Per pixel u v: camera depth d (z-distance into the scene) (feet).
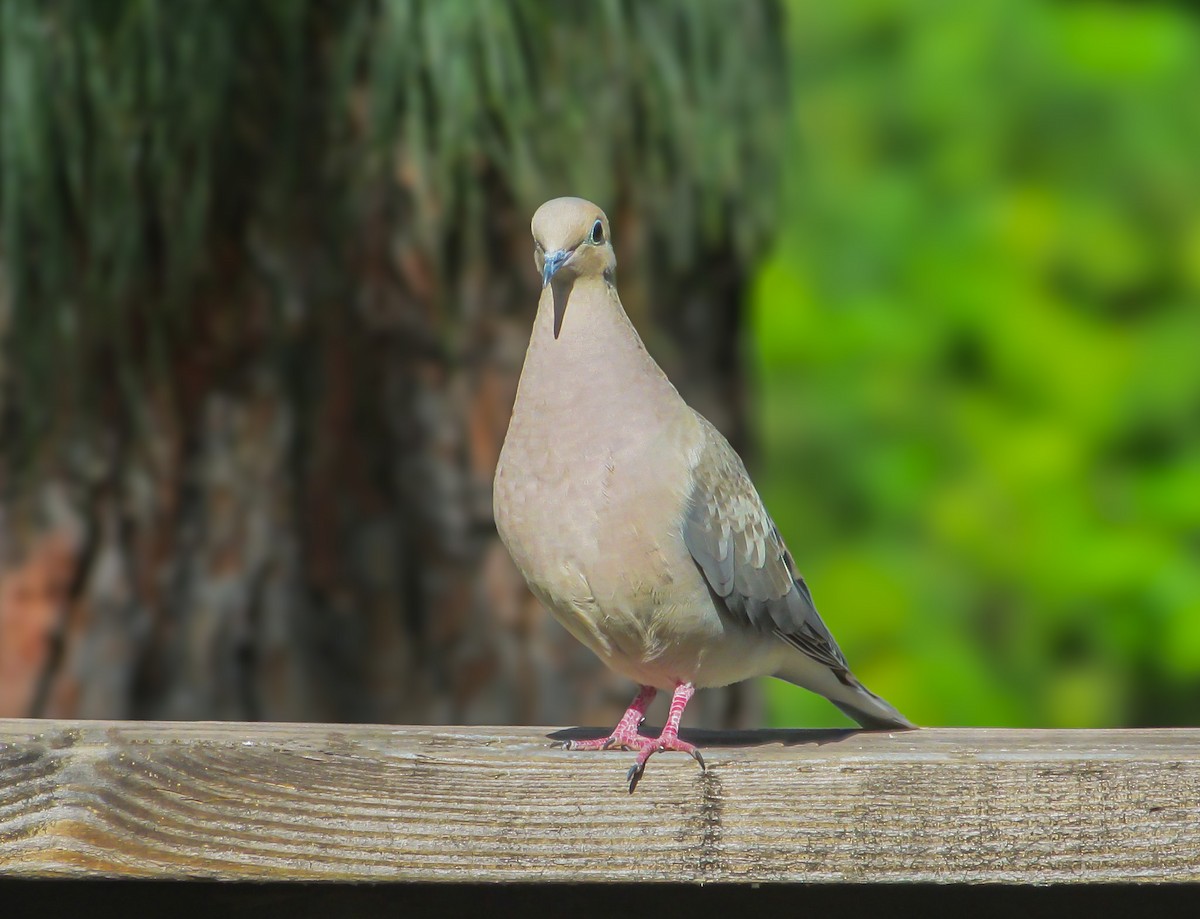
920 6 57.98
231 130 32.37
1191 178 58.18
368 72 31.91
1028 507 58.65
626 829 19.72
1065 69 57.11
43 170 31.30
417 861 19.56
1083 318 59.57
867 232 59.16
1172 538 58.08
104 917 20.02
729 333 37.65
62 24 30.66
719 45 32.86
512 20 30.78
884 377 59.41
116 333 33.35
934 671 56.44
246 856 19.34
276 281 33.68
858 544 59.72
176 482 34.40
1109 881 19.58
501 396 34.88
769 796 19.81
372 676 34.71
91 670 34.35
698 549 23.86
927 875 19.67
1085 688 58.75
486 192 33.99
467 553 34.91
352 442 34.71
